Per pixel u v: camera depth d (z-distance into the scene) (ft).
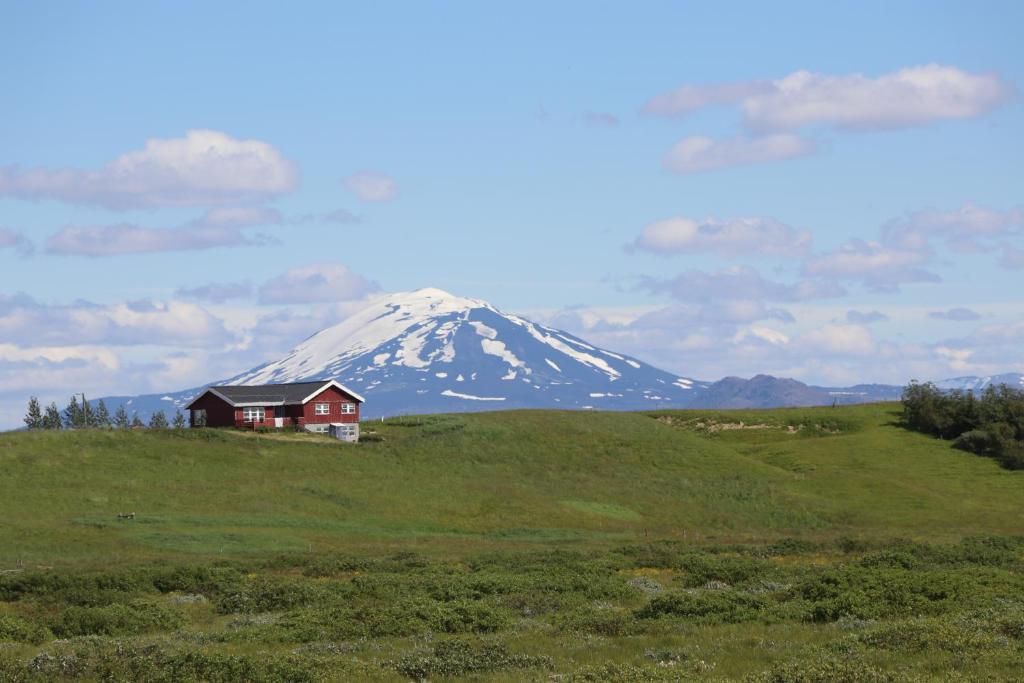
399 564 253.44
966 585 159.53
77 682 105.81
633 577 225.76
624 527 412.36
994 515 428.15
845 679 95.91
